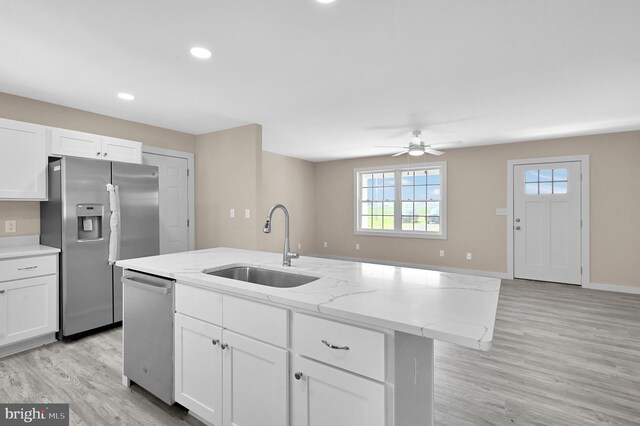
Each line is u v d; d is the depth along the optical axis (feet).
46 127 10.02
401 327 3.59
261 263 7.22
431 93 10.25
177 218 14.75
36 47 7.29
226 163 14.52
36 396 6.95
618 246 15.51
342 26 6.53
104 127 12.40
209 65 8.25
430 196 20.85
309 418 4.42
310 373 4.38
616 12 6.02
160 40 7.03
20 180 9.50
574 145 16.42
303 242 24.23
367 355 3.88
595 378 7.80
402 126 14.32
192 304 5.90
